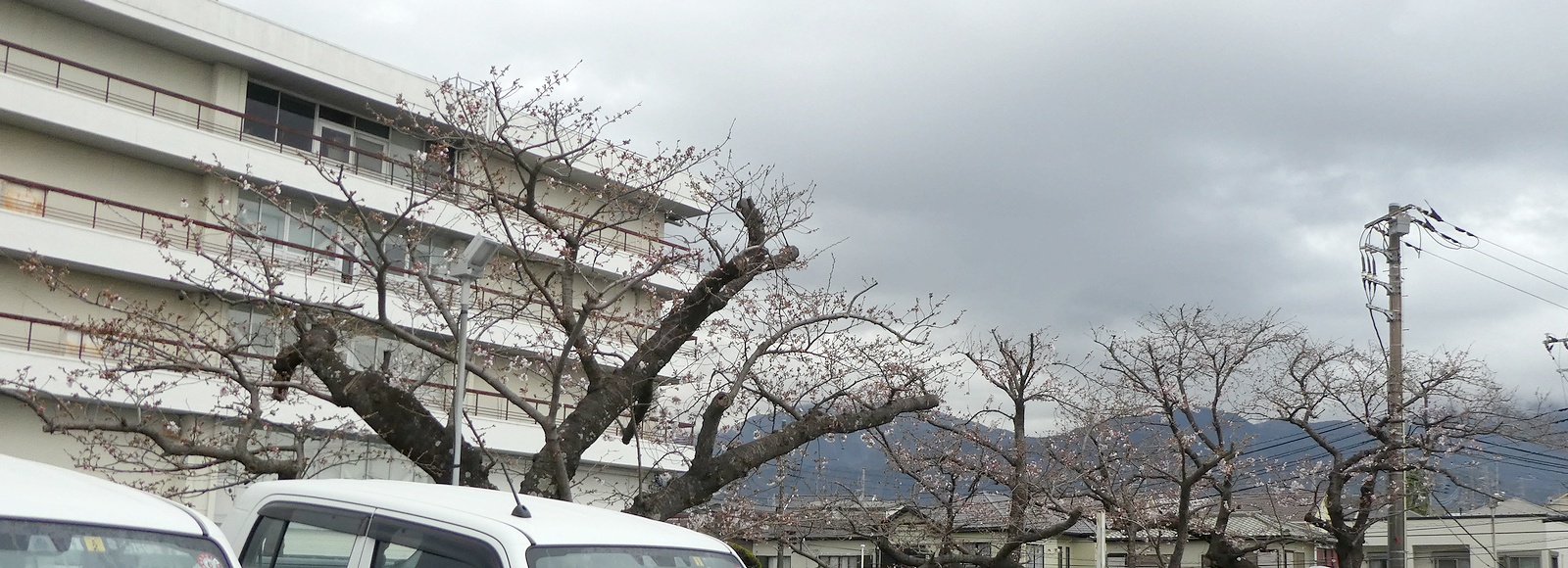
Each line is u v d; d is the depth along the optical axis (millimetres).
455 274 12453
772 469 19484
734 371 15695
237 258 22844
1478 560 42062
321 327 13492
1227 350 23969
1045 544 38406
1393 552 24891
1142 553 26703
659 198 15930
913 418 21641
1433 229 26297
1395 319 25812
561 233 14258
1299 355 24922
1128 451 24188
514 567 4422
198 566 3629
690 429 18547
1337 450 25000
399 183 28391
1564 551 40344
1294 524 31312
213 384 22469
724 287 14516
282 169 25969
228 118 27016
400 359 19969
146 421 13781
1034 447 23312
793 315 16328
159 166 25531
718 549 5320
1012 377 21812
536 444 28594
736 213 14984
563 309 13711
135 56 26016
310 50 28000
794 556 35094
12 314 22125
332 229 26234
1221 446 23422
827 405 16641
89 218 24562
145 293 24625
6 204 23609
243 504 5531
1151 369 24078
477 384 29094
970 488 22359
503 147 16641
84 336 23875
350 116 29188
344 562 4969
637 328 18219
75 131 24062
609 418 13648
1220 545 24250
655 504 13242
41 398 17578
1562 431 24812
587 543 4742
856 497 20578
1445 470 24922
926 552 23062
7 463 3830
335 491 5270
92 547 3363
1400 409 24641
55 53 24844
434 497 5141
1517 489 31875
